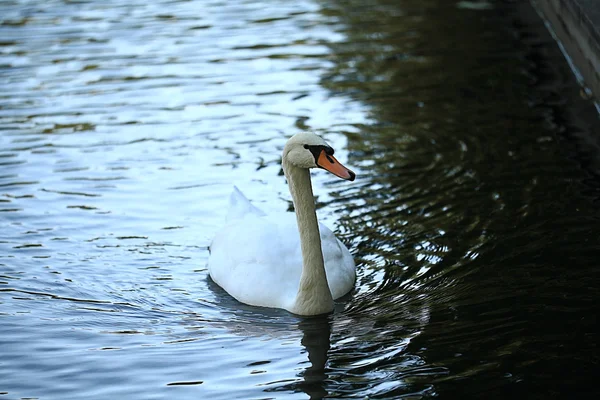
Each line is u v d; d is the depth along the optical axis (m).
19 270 9.80
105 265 9.96
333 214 10.95
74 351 8.24
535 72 15.25
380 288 9.23
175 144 13.34
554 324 8.19
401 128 13.48
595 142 12.42
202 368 7.90
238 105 14.74
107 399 7.47
